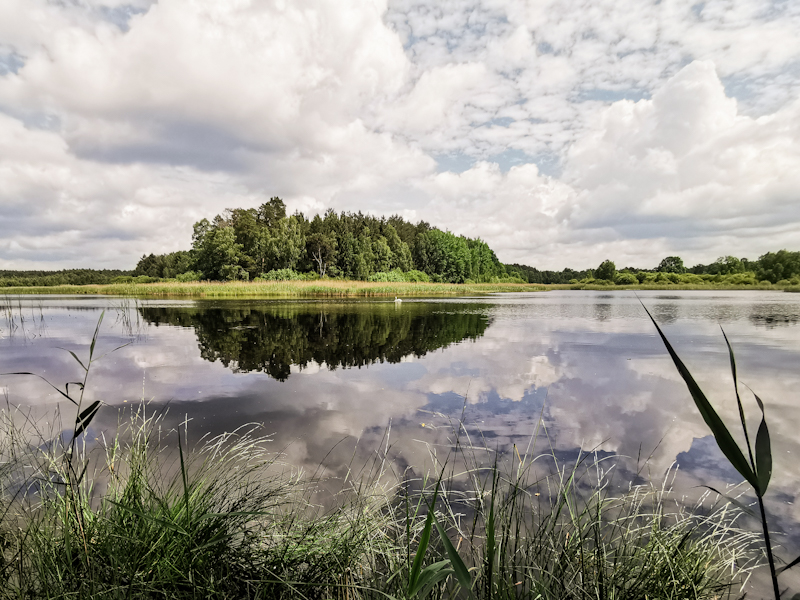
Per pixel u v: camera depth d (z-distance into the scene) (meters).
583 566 1.52
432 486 2.33
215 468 2.24
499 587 1.36
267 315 13.02
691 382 0.90
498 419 3.50
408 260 65.12
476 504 2.09
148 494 1.82
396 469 2.55
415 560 1.02
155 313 13.71
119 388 4.40
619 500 2.19
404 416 3.55
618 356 6.25
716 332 8.98
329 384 4.61
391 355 6.36
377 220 71.75
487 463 2.65
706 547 1.71
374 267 57.56
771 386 4.57
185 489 1.49
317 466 2.56
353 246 53.53
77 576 1.35
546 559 1.66
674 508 2.14
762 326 10.05
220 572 1.45
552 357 6.19
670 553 1.57
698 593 1.50
